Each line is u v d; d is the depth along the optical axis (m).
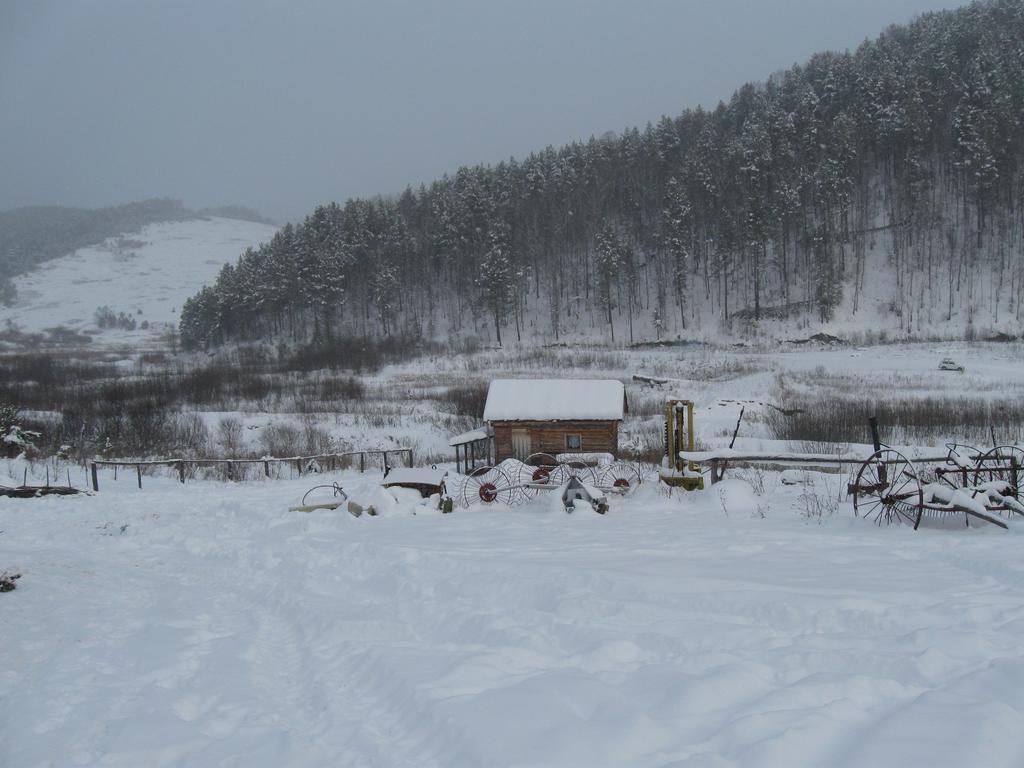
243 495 19.02
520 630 6.07
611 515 13.50
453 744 4.08
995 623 5.65
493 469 17.84
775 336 72.50
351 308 99.19
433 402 44.19
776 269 85.38
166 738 4.56
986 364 48.94
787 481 17.06
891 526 10.70
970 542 8.84
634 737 3.91
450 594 7.65
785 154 89.31
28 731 4.87
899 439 26.81
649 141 102.81
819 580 7.19
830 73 101.44
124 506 17.20
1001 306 68.56
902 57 101.12
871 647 5.23
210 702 5.27
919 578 7.20
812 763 3.56
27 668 6.20
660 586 7.07
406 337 84.38
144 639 6.93
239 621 7.66
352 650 6.18
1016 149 78.38
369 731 4.52
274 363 77.12
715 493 14.14
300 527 13.41
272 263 98.12
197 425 35.53
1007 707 3.91
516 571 8.06
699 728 4.08
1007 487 10.88
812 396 38.53
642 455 25.81
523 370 60.16
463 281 94.69
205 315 103.50
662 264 87.50
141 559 11.40
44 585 9.37
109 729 4.82
